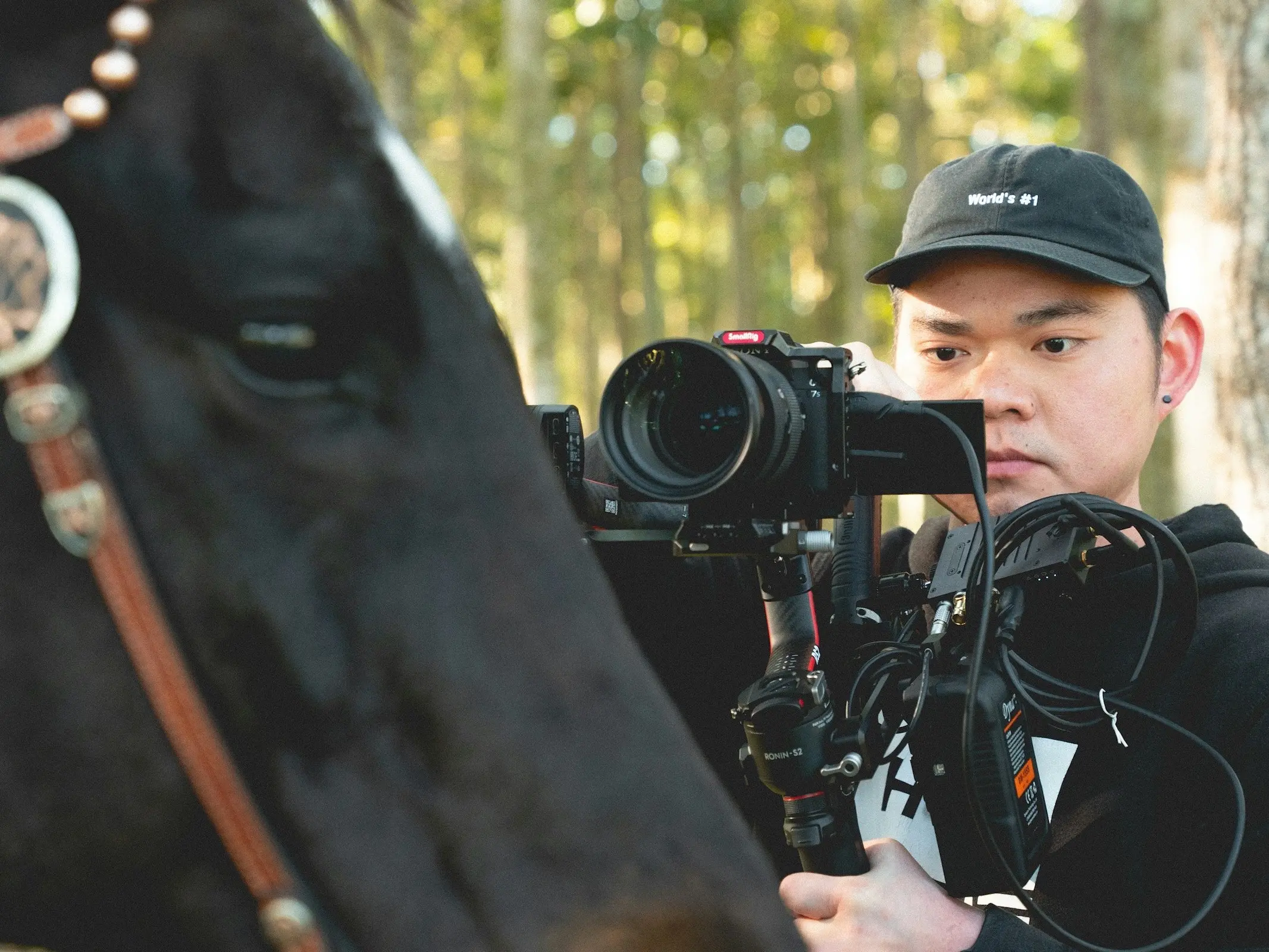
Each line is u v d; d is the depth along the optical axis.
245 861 0.87
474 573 0.89
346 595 0.88
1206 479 4.48
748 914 0.87
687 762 0.90
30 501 0.86
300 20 0.93
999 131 18.09
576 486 1.42
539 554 0.91
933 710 1.34
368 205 0.89
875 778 1.60
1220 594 1.55
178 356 0.86
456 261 0.96
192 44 0.88
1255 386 3.43
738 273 18.20
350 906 0.88
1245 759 1.42
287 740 0.89
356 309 0.88
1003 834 1.32
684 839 0.88
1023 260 1.58
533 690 0.88
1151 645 1.43
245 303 0.85
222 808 0.86
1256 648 1.46
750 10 15.87
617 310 18.53
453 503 0.90
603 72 17.59
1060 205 1.60
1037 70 17.88
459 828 0.87
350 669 0.88
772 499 1.32
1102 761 1.50
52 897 0.90
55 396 0.84
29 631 0.86
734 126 18.17
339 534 0.88
